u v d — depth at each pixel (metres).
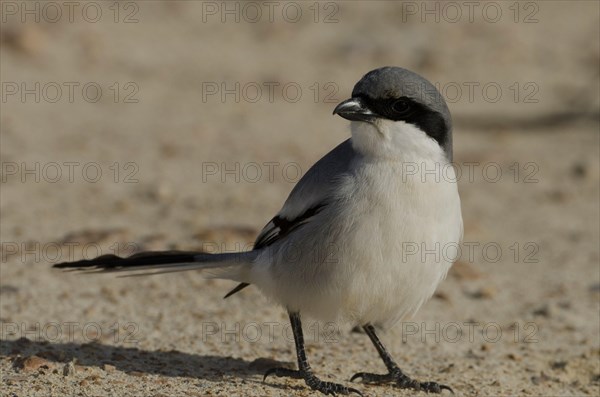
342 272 8.40
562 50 27.62
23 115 20.70
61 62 24.39
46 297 11.27
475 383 9.55
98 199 15.82
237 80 24.67
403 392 9.06
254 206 15.91
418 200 8.30
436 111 8.52
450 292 12.70
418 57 26.53
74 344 9.70
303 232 8.59
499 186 18.19
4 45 24.50
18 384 8.26
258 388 8.70
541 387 9.66
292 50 27.17
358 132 8.48
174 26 28.47
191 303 11.51
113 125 20.64
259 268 8.89
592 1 32.22
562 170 19.22
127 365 9.12
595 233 15.65
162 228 14.39
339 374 9.50
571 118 22.91
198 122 21.33
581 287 13.13
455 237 8.69
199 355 9.73
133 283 12.05
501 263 14.08
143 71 24.72
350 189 8.36
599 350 10.82
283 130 21.25
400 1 30.59
